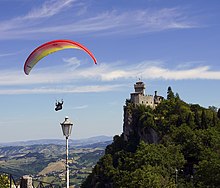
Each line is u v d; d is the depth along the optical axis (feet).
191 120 546.67
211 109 612.29
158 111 610.24
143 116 609.01
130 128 638.12
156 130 569.23
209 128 486.38
